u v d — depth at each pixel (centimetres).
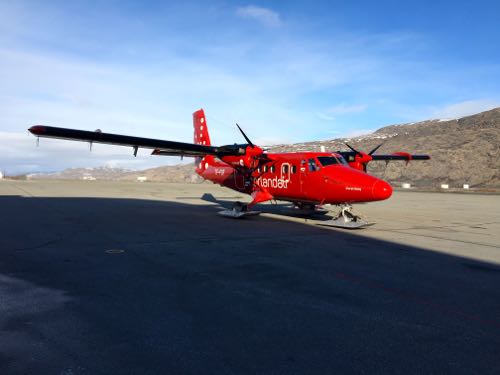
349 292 573
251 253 838
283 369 339
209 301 520
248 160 1548
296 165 1414
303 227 1289
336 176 1284
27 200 2122
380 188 1182
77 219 1368
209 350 375
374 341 402
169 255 803
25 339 392
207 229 1198
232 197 2828
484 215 1831
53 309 480
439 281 644
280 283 612
